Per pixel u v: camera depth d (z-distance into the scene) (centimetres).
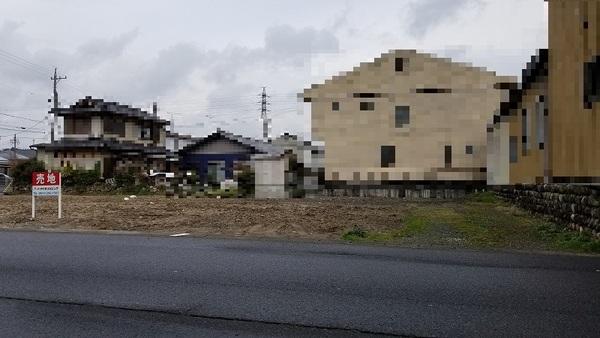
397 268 694
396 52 2470
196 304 521
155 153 3819
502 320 462
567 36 1097
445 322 459
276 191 2364
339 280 621
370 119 2494
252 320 471
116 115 3653
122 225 1262
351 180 2480
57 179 1417
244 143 3922
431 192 2430
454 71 2458
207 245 923
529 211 1450
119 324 464
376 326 451
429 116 2466
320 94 2519
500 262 741
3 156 5088
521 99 1474
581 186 1008
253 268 696
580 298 534
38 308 515
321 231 1118
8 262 749
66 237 1048
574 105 1093
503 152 1852
